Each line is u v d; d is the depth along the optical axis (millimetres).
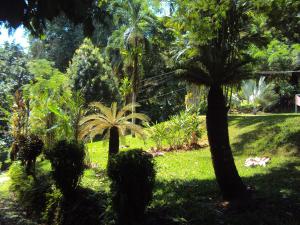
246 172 11375
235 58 9117
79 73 28266
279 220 6445
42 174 10641
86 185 8531
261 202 7473
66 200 7723
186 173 11898
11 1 4277
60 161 7785
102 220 6398
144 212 6281
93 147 19703
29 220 8391
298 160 12242
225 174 8477
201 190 9211
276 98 25750
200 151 16453
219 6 8531
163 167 13117
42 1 4559
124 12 24297
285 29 11047
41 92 15961
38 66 22094
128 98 27719
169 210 6613
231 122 18578
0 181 12750
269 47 13023
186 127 17500
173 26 9852
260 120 16922
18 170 11109
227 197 8375
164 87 30000
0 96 22375
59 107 14414
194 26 8797
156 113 31359
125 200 6121
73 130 13516
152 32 23625
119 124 12484
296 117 15828
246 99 27219
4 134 19062
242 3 8984
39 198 8688
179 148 17484
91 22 5297
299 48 13516
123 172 6082
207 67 8641
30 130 14969
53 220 7688
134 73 26391
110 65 30344
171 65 9508
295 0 9320
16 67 27375
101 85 28266
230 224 6359
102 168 13016
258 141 14469
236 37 9117
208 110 8859
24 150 11172
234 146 15000
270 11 9227
